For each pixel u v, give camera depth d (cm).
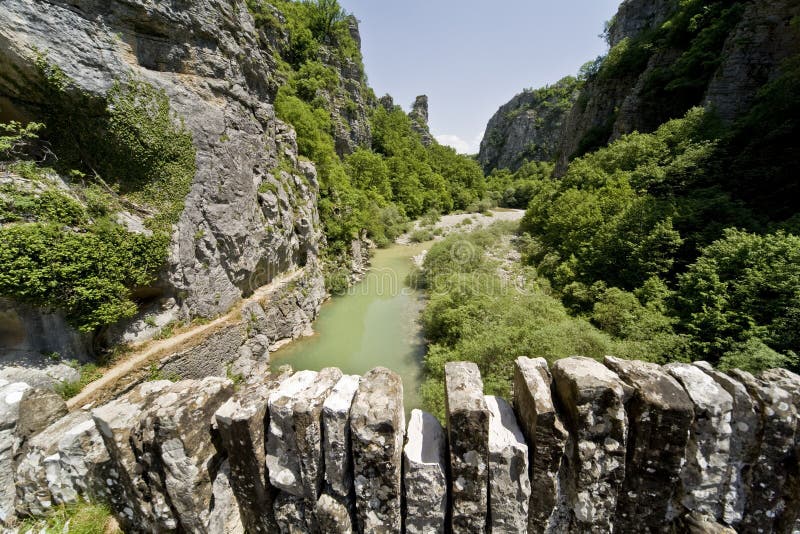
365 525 305
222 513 321
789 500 270
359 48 6531
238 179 1591
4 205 851
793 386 278
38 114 1030
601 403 269
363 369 1625
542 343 1011
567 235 2047
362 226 3319
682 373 291
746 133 1570
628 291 1366
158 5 1239
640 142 2277
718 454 276
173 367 1159
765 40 1970
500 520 295
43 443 380
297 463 300
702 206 1384
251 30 1839
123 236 1070
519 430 307
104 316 1012
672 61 2944
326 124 3753
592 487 278
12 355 870
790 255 898
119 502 359
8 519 373
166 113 1239
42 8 952
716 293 996
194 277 1362
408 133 7469
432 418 340
